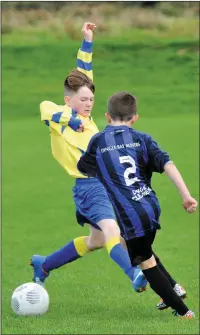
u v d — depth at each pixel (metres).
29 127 69.56
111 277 27.41
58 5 104.62
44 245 32.81
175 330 19.50
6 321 20.92
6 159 54.78
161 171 19.86
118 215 19.94
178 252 31.23
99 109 77.75
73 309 22.56
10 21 103.44
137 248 20.00
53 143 23.06
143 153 20.08
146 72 91.44
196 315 21.98
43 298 21.80
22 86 87.25
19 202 41.69
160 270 20.64
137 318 21.22
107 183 20.14
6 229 35.75
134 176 20.02
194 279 27.06
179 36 100.69
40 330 19.83
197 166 50.50
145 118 74.56
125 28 102.62
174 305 20.42
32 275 27.92
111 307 22.94
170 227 35.56
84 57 24.48
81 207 22.25
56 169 51.19
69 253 23.25
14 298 21.81
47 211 39.56
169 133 63.69
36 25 103.31
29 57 95.75
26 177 48.62
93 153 20.47
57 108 22.84
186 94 84.12
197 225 35.97
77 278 27.23
